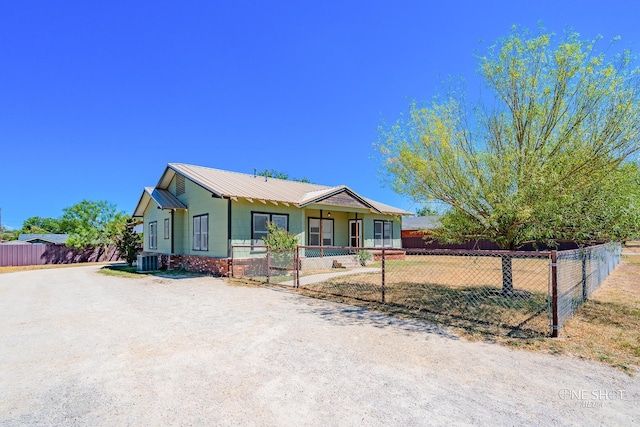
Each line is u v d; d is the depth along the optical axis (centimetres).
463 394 307
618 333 482
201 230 1441
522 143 682
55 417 276
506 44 670
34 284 1190
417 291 839
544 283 1020
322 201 1515
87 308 714
